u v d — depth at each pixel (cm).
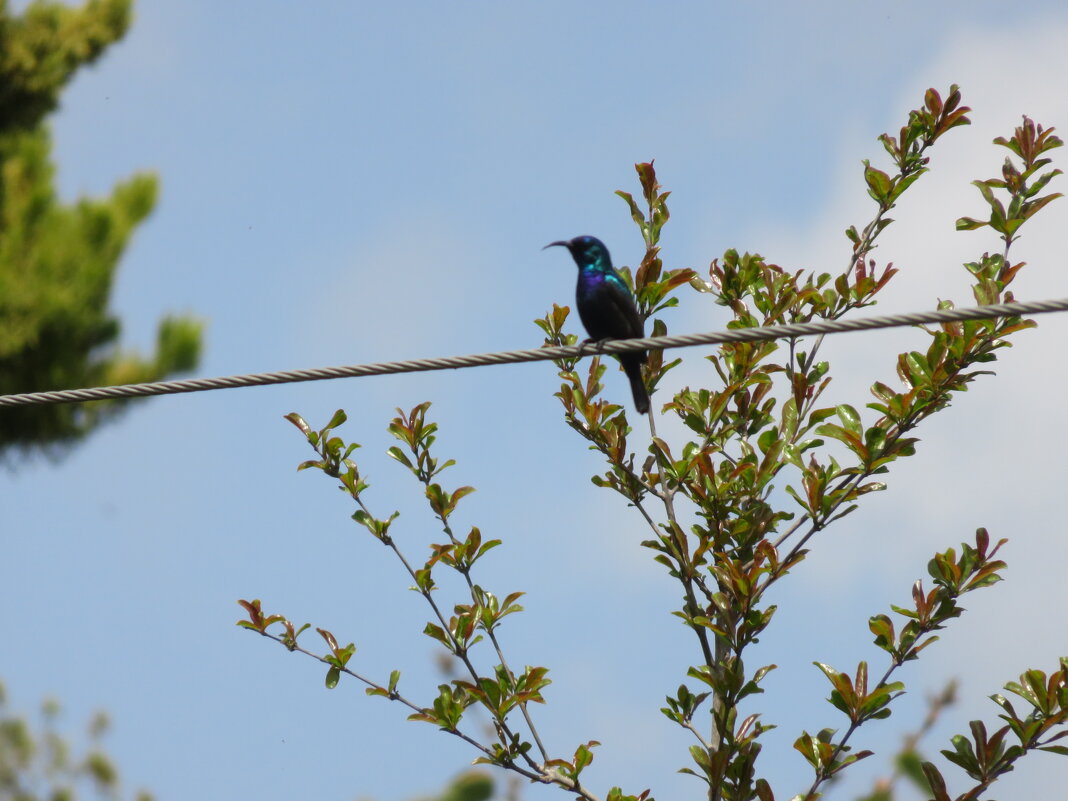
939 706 998
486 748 1109
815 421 1189
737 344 1257
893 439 1145
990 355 1140
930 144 1293
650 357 1348
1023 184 1207
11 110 2697
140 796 2330
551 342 1345
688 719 1139
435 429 1269
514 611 1191
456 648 1169
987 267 1168
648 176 1355
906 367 1188
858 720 1039
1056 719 978
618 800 1094
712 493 1163
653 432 1307
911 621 1074
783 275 1261
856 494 1134
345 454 1259
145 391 1048
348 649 1184
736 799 1066
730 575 1130
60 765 2306
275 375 1034
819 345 1251
